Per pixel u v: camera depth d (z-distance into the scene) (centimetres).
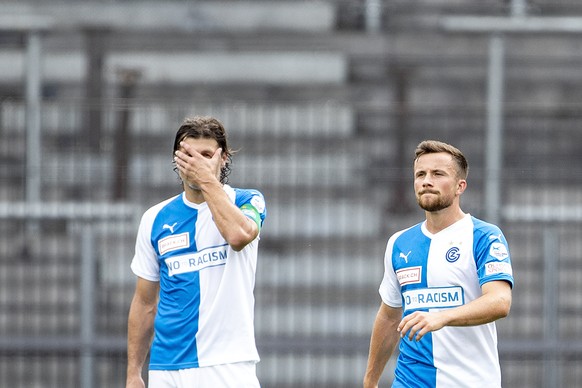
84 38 4800
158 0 4966
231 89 4784
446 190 2048
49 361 3959
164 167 4294
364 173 4356
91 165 4225
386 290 2172
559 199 4353
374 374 2253
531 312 4069
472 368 2062
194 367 2017
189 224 2041
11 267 4156
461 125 4388
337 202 4328
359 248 4259
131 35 4788
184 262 2031
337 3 4991
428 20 4953
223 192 1972
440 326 1878
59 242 4222
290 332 4125
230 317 2019
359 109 3956
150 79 4784
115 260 4062
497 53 4184
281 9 5003
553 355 3506
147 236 2084
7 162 4491
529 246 4144
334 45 4834
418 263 2089
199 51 4822
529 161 4406
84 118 4281
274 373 3972
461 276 2053
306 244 4272
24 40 4781
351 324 4109
